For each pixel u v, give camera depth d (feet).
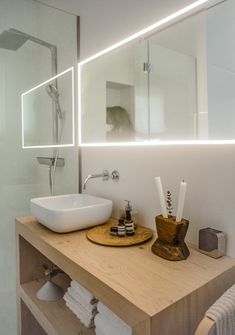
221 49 3.05
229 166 2.93
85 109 5.23
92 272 2.60
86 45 5.19
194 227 3.32
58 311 3.77
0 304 5.37
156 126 3.86
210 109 3.16
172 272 2.62
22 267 4.39
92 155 5.11
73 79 5.46
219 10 3.06
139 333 2.03
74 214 3.68
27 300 4.10
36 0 5.59
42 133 5.64
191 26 3.34
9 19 5.35
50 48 5.63
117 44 4.42
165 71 3.73
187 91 3.43
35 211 4.09
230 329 1.87
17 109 5.43
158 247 3.05
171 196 3.56
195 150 3.28
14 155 5.41
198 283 2.40
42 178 5.65
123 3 4.27
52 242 3.41
